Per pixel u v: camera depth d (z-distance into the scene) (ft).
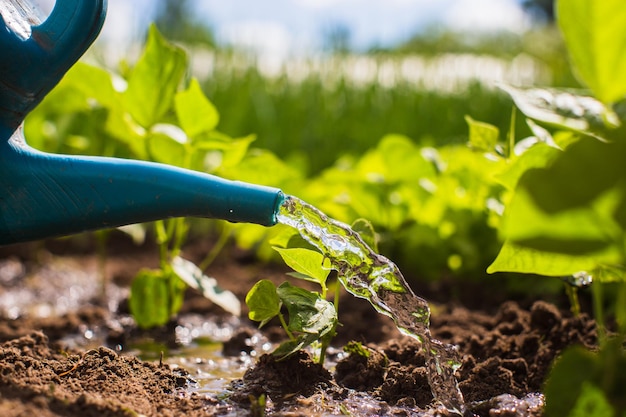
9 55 2.77
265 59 10.67
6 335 4.04
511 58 13.73
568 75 10.22
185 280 3.98
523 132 8.33
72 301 5.05
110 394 2.97
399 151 4.79
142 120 4.00
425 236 4.87
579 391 2.61
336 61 10.09
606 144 2.41
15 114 2.86
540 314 3.67
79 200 2.84
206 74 9.86
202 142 4.03
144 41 9.86
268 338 4.09
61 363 3.22
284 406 3.01
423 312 3.04
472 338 3.56
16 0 2.94
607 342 2.63
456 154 4.81
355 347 3.33
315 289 4.99
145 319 4.24
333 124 8.66
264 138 8.48
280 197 2.85
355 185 4.91
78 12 2.85
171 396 3.10
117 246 6.84
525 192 2.44
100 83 4.04
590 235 2.49
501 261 2.88
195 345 4.06
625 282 2.73
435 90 9.57
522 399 3.10
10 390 2.78
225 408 2.99
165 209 2.85
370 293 3.03
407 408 3.06
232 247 6.64
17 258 6.18
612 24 2.68
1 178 2.83
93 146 5.01
